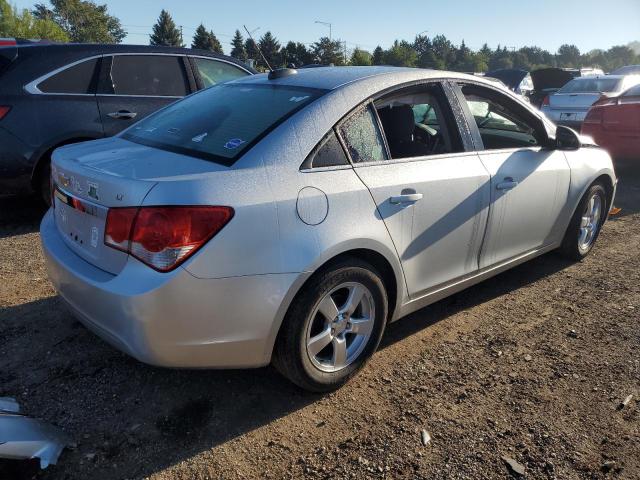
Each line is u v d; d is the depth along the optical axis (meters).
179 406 2.69
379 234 2.76
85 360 3.03
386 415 2.66
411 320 3.63
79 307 2.53
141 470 2.28
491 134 3.71
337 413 2.67
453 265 3.33
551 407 2.74
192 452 2.39
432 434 2.53
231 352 2.42
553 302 3.94
